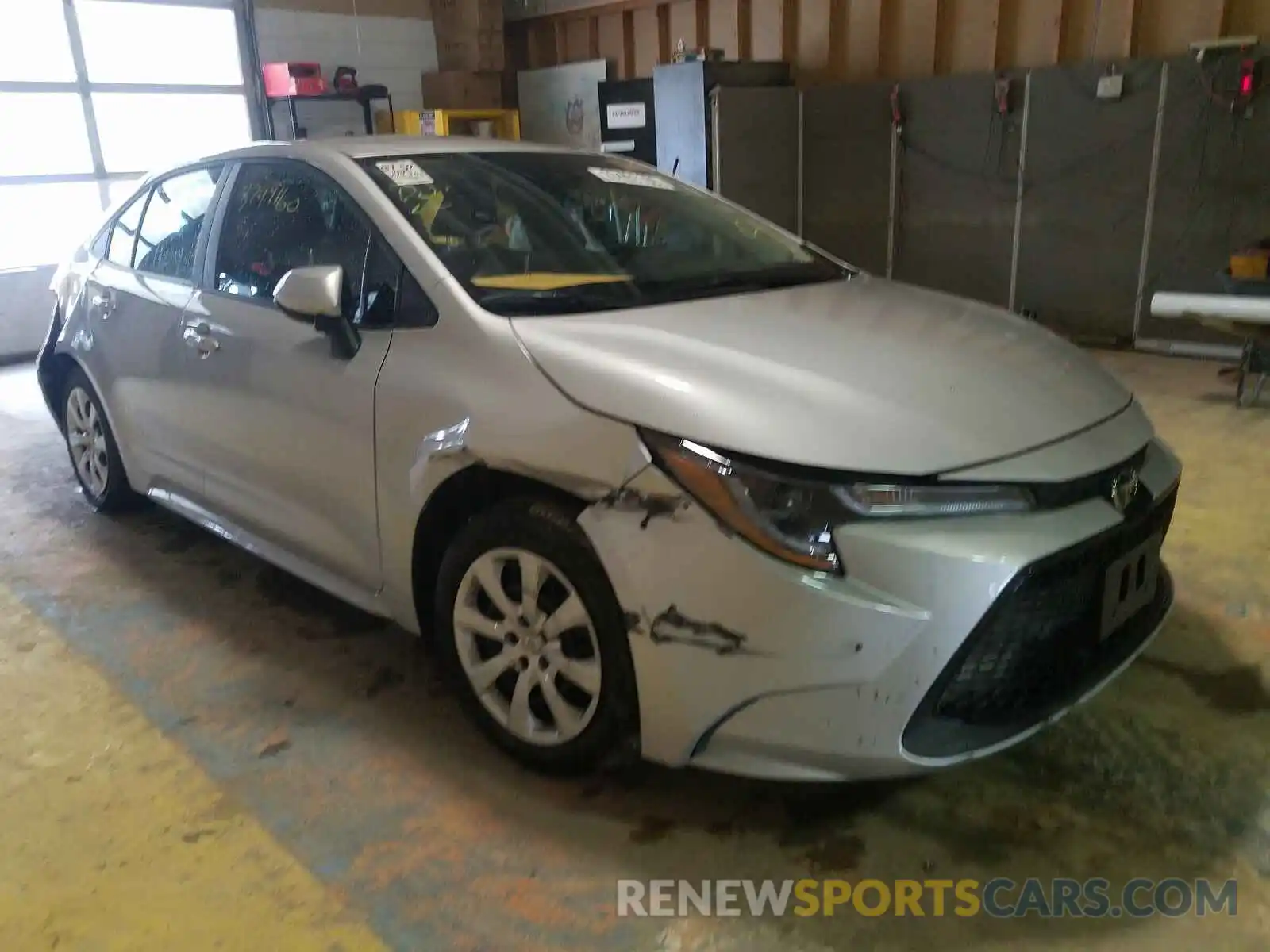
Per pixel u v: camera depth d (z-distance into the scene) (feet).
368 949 5.48
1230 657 8.25
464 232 7.64
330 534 8.00
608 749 6.34
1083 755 7.04
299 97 26.32
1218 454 13.35
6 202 23.94
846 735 5.42
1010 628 5.61
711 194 10.02
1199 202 19.22
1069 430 6.08
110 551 11.25
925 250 23.29
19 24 23.59
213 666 8.59
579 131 30.04
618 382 5.95
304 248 8.25
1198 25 19.61
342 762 7.17
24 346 24.14
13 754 7.36
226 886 5.98
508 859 6.15
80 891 5.97
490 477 6.55
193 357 9.18
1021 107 21.11
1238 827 6.28
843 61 24.94
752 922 5.61
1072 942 5.43
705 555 5.47
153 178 10.93
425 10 30.60
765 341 6.47
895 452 5.48
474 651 7.07
